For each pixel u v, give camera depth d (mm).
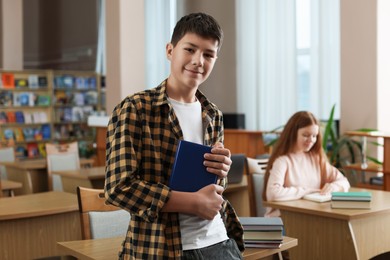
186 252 1718
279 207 3369
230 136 6906
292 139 3701
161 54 10586
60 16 12125
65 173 5172
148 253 1705
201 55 1765
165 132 1758
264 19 9000
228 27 9727
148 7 10773
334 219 3156
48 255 3443
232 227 2027
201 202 1686
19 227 3328
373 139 5863
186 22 1776
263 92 9062
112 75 8047
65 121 11578
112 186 1668
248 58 9312
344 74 6129
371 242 3301
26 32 12359
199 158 1736
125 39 7949
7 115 11008
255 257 2299
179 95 1839
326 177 3785
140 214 1656
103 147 7980
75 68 11977
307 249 3297
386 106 5957
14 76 11078
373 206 3275
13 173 6414
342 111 6148
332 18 7988
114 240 2486
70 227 3537
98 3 11469
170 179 1711
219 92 9914
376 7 5848
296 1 8562
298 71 8648
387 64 5949
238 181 4656
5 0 11352
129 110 1730
